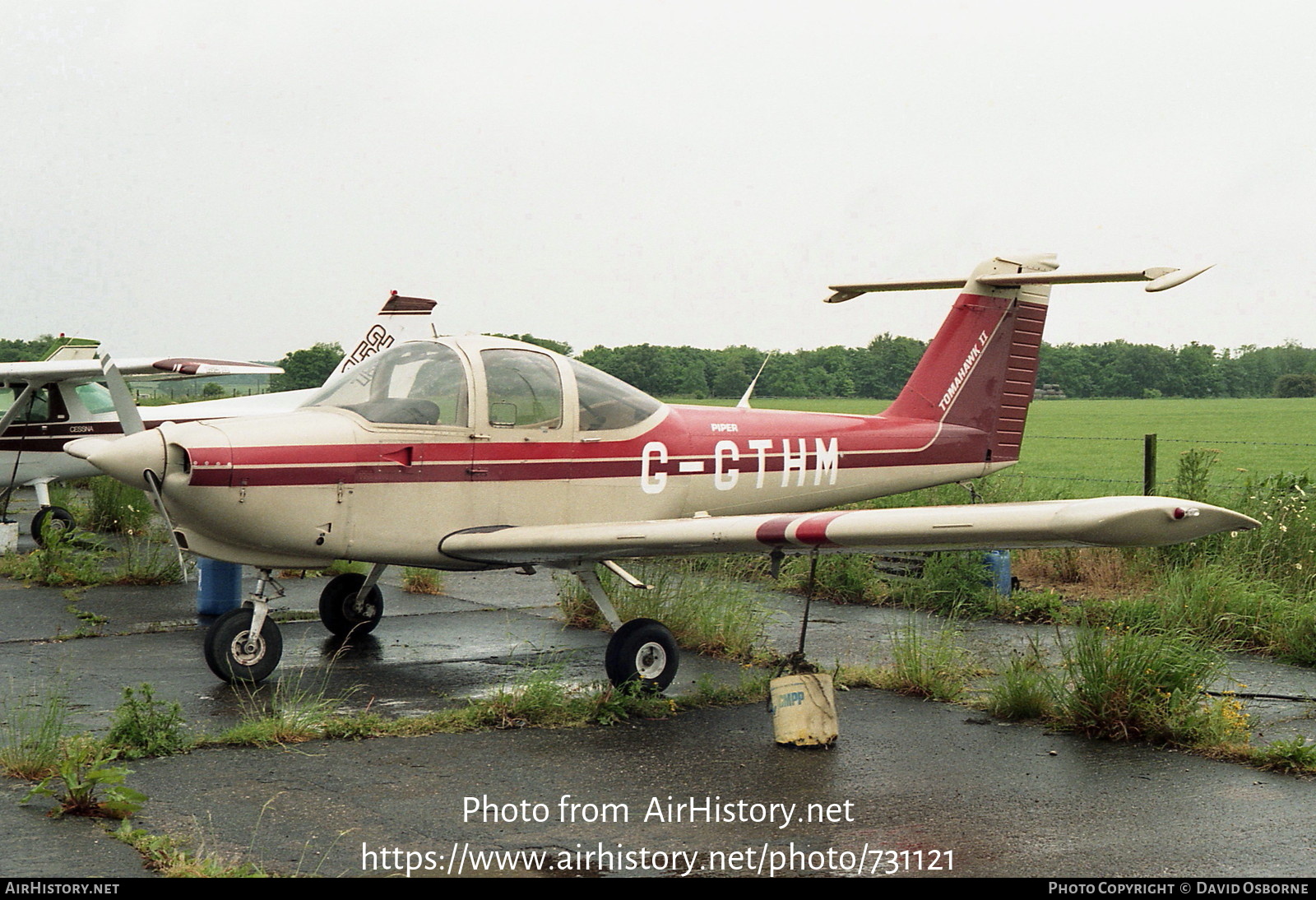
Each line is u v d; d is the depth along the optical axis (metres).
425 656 7.35
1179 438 33.28
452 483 6.57
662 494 7.35
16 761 4.70
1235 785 4.75
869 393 61.06
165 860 3.73
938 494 12.20
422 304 14.70
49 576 10.12
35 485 13.38
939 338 8.76
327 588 7.91
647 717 5.86
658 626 6.34
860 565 9.66
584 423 7.00
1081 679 6.18
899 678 6.53
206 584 8.65
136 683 6.49
